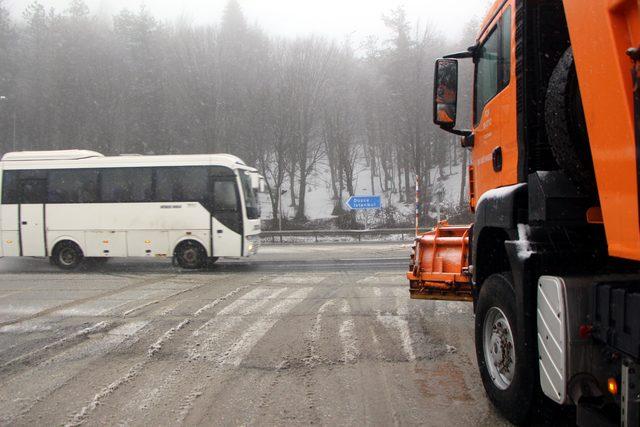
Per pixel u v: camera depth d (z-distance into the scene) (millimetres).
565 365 3094
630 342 2607
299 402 4586
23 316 8414
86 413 4391
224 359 5891
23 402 4664
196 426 4109
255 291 10719
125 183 15312
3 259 19438
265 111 41406
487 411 4316
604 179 2551
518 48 3922
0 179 15648
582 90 2711
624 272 2951
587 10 2607
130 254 15219
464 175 40812
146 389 4957
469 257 6336
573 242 3424
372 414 4297
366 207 27703
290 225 36094
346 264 16375
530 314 3445
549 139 3463
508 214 3791
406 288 10914
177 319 8000
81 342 6711
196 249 15133
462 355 5930
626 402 2707
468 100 8641
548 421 3678
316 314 8242
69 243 15453
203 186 15117
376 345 6375
